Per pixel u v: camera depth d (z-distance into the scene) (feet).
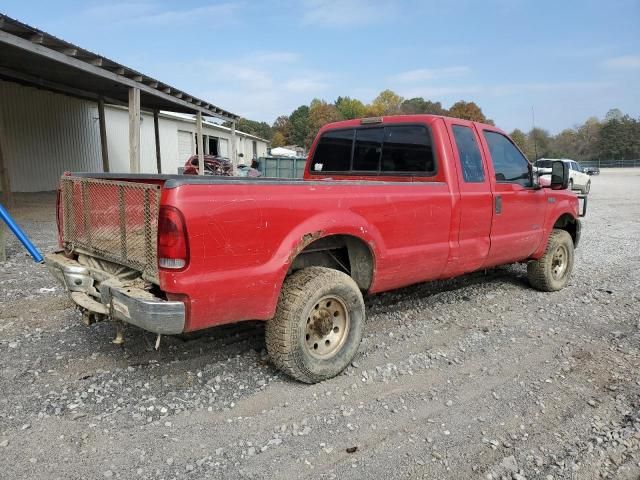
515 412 10.92
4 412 10.16
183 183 9.36
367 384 12.01
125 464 8.71
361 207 12.41
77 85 45.93
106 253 11.30
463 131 16.05
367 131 17.33
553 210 19.83
